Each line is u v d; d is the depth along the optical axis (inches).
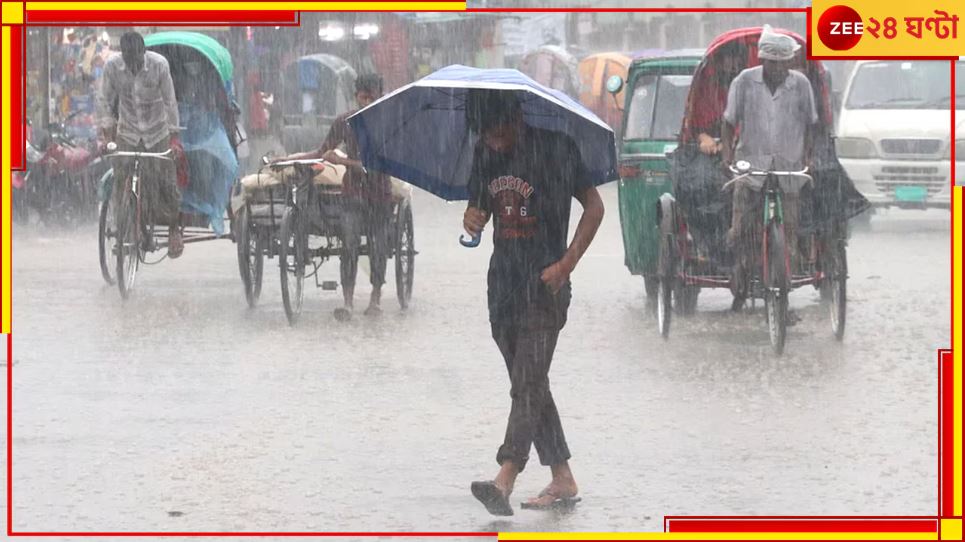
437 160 490.9
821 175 850.8
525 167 466.3
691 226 876.0
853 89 1674.5
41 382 709.9
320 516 476.1
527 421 467.5
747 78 838.5
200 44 1084.5
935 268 1234.6
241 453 566.3
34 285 1081.4
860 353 808.3
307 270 1202.6
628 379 727.7
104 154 1008.2
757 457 561.6
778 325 799.1
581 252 465.7
